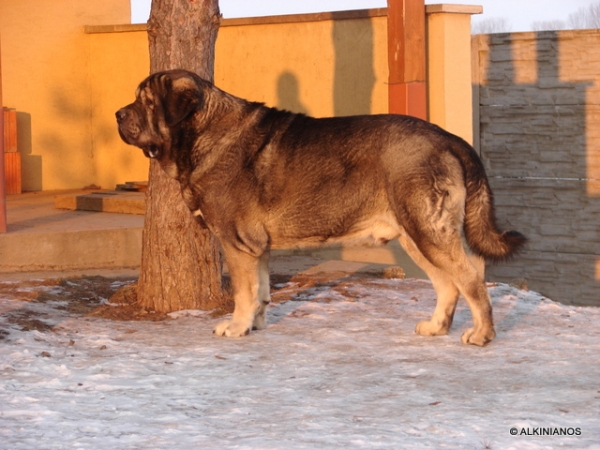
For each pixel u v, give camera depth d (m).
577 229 13.51
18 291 9.30
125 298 9.23
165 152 7.65
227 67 14.84
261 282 7.95
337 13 13.46
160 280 8.95
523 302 9.27
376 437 4.89
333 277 10.77
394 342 7.46
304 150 7.38
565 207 13.56
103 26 16.66
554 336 7.66
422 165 7.02
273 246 7.67
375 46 13.17
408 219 7.10
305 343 7.43
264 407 5.59
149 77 7.58
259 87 14.52
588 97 13.26
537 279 13.86
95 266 11.34
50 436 4.90
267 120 7.58
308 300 9.41
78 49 17.00
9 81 16.42
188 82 7.43
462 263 7.18
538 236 13.79
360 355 7.01
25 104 16.59
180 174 7.70
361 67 13.36
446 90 12.27
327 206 7.36
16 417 5.30
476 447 4.73
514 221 13.93
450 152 7.12
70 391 5.96
